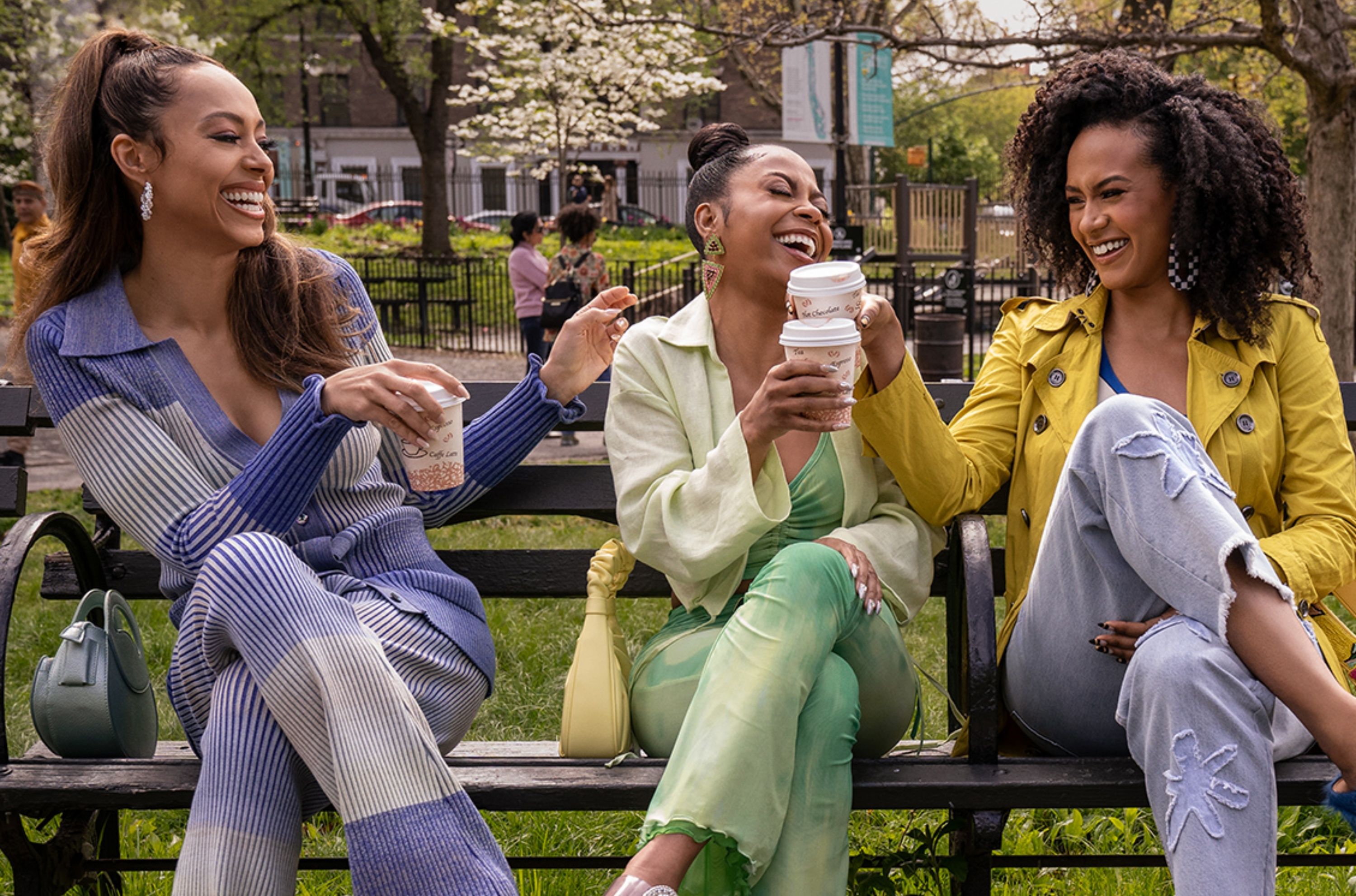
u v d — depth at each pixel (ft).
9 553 7.68
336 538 7.69
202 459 7.58
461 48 136.46
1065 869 9.56
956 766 7.11
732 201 7.88
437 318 60.59
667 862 6.37
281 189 139.95
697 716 6.64
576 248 32.19
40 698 7.45
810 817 6.72
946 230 47.03
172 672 7.25
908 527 7.89
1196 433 7.23
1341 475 7.79
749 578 7.84
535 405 8.41
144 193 7.58
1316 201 23.88
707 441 7.82
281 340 7.91
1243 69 31.86
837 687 6.84
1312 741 7.23
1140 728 6.65
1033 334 8.48
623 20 31.14
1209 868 6.23
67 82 7.73
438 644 7.49
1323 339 8.18
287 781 6.58
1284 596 6.51
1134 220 7.85
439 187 82.74
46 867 7.52
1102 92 8.00
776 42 28.48
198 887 6.23
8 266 75.25
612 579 7.83
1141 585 6.96
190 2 80.53
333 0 80.43
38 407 8.87
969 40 25.89
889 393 7.62
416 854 6.22
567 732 7.38
